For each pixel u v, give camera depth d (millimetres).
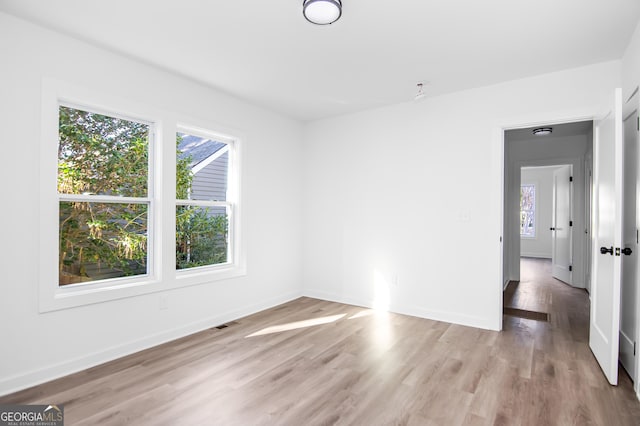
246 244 3998
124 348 2850
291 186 4707
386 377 2469
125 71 2865
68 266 2635
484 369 2596
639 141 2266
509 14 2230
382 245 4199
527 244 9586
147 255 3135
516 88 3346
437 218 3801
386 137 4172
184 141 3475
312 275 4836
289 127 4660
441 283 3777
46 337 2422
